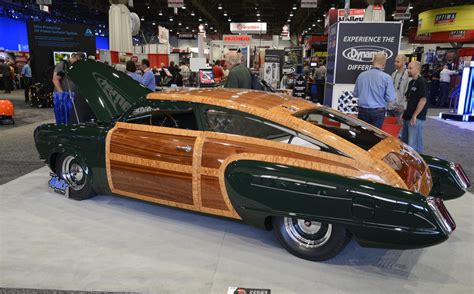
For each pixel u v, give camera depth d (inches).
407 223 92.4
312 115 121.6
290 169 105.7
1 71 719.7
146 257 114.3
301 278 104.0
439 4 1005.8
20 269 106.0
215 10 1284.4
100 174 145.8
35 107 495.5
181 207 129.3
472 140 310.2
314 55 813.9
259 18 1501.0
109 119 155.0
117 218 143.3
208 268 108.5
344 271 108.0
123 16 558.6
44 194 167.8
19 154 243.8
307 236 113.2
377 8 521.0
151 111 138.3
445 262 114.5
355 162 103.3
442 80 582.9
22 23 1045.2
